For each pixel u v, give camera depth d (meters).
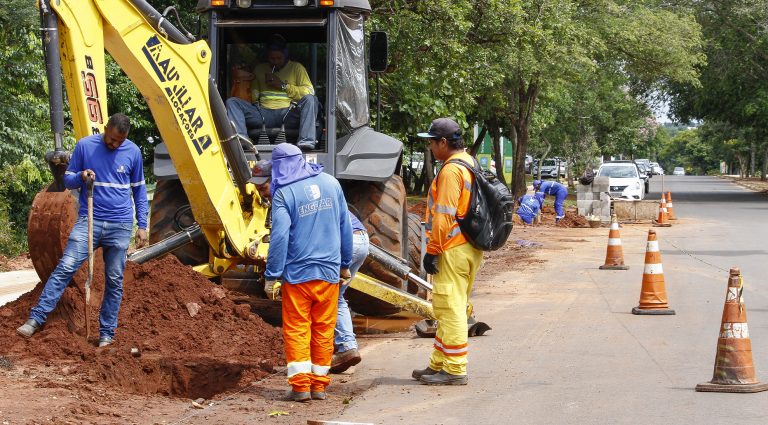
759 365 10.57
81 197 9.93
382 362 11.17
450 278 9.81
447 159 10.05
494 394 9.37
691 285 18.09
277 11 13.00
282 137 13.17
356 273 11.85
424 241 14.80
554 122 68.69
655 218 38.31
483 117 48.66
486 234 9.72
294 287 9.02
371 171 12.83
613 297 16.67
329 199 9.15
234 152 10.83
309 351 9.11
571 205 49.91
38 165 25.38
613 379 9.99
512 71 40.12
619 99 70.44
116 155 9.99
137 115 29.39
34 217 10.16
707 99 62.44
